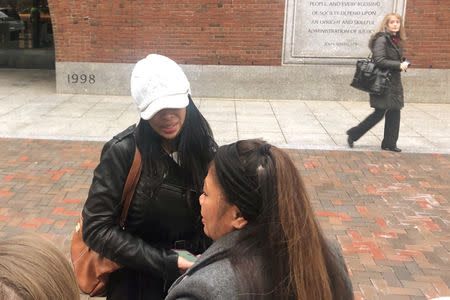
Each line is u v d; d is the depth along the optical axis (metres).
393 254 4.11
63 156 6.45
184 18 9.98
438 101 10.11
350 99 10.30
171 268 1.77
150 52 10.23
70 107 9.29
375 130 8.01
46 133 7.52
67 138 7.27
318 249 1.14
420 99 10.12
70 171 5.90
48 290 0.79
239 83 10.32
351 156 6.70
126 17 10.05
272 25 9.95
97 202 1.78
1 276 0.76
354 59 10.07
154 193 1.82
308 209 1.15
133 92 1.75
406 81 10.06
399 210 4.99
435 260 4.02
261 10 9.86
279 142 7.34
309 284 1.10
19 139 7.14
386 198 5.29
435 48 9.84
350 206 5.08
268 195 1.13
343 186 5.62
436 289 3.60
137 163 1.79
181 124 1.82
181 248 1.93
